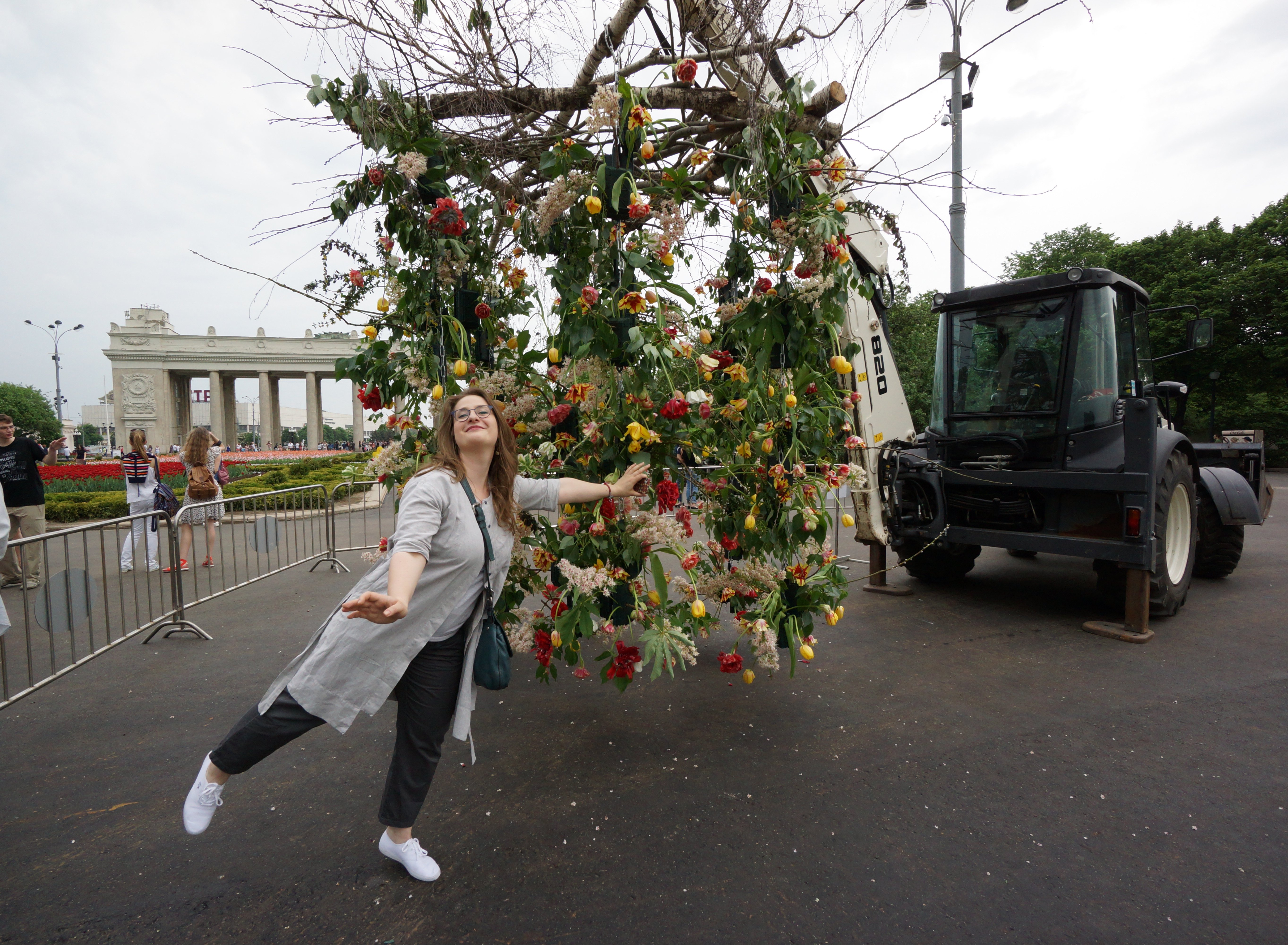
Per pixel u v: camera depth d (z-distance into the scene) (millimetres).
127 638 4086
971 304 5418
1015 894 1954
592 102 2473
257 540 6039
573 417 2572
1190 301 24531
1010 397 5184
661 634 2371
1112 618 4953
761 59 2779
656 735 3061
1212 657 4066
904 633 4625
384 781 2678
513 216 3006
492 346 2979
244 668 4016
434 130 2670
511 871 2086
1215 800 2471
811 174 2660
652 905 1921
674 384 2533
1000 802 2467
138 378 65500
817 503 2814
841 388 3021
